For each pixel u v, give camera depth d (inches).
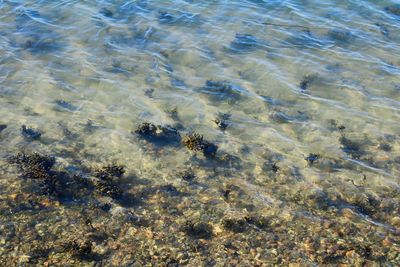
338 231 420.8
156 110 598.2
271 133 559.2
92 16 829.8
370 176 493.0
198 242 407.2
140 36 764.6
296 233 418.3
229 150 533.6
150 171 502.0
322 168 506.3
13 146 538.0
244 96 621.6
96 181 482.3
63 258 387.9
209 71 673.6
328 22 794.8
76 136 554.3
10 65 693.9
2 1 889.5
